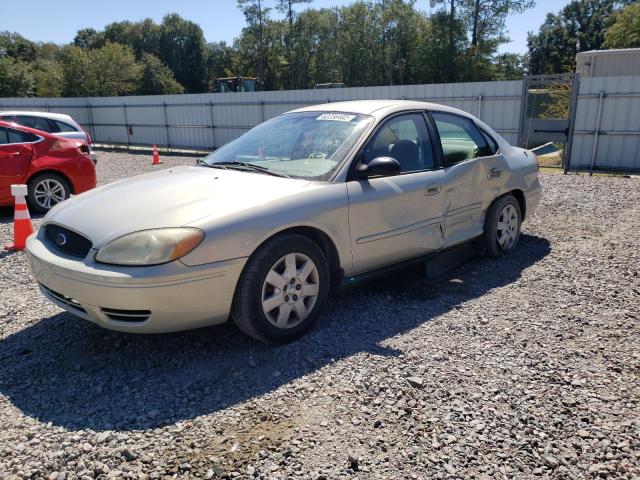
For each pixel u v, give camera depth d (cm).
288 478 223
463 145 492
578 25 7625
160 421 265
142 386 299
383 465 231
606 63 1825
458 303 420
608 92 1260
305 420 265
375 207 386
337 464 232
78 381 305
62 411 275
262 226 322
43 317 397
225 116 2055
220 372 313
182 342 352
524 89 1366
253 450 242
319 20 6831
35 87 6022
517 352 334
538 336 357
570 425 259
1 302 428
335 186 368
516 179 541
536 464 232
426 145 449
